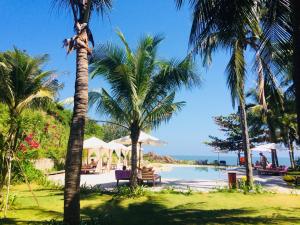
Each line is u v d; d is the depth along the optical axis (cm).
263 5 841
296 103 602
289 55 820
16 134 1057
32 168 1814
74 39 840
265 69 933
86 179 2148
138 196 1341
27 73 1145
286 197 1334
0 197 1073
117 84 1423
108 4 1030
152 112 1484
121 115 1483
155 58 1468
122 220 936
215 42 1243
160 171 3581
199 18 791
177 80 1449
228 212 1029
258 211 1046
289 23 767
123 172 1764
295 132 3278
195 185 1794
